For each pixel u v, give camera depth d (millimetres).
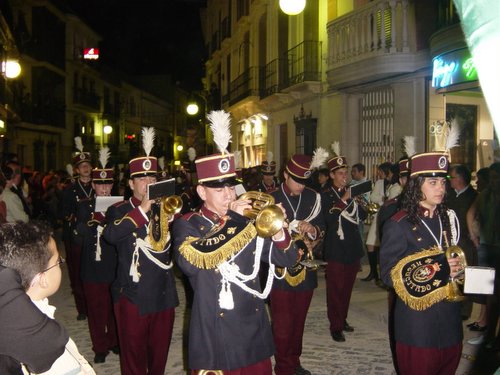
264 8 21922
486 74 1226
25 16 33156
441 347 3744
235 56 28078
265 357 3516
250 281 3543
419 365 3762
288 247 3580
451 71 9656
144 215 4742
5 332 2248
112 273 6160
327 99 15844
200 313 3463
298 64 17266
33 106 33688
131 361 4871
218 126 3650
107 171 6742
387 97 13461
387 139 13430
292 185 5930
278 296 5441
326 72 14305
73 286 8055
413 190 3922
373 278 9750
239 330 3443
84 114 42562
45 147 36625
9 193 7551
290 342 5500
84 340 6941
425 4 11648
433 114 11695
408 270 3742
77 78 41188
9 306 2270
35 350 2281
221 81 31719
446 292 3654
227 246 3359
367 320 7625
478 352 6016
